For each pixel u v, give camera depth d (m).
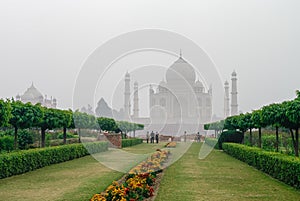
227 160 24.80
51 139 33.03
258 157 19.38
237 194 12.38
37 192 12.40
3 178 15.34
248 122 29.11
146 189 11.64
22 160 16.95
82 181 14.65
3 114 16.83
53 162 20.78
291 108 16.31
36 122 21.19
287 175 14.39
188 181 15.04
